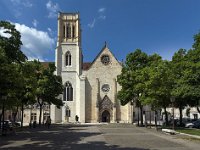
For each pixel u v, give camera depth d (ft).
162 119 305.53
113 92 297.33
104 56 302.25
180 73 174.60
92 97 295.89
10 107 141.08
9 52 108.78
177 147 79.77
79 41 309.22
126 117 293.02
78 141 96.12
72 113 295.07
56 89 208.74
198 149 75.61
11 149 76.74
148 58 206.59
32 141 97.40
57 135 122.52
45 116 311.06
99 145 84.17
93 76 298.35
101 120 294.25
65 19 313.12
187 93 153.48
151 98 165.78
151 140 99.30
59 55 304.91
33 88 151.33
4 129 120.67
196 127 187.11
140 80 182.60
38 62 197.26
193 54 159.53
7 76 96.02
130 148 76.89
